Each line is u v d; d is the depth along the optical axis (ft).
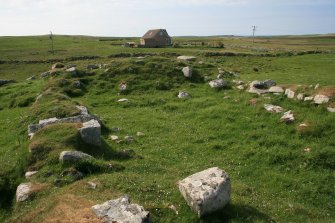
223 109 103.60
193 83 140.46
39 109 102.01
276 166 72.69
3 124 105.19
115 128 93.71
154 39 491.72
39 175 61.87
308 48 474.08
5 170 66.18
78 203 47.98
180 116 104.83
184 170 67.92
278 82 154.10
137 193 52.26
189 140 86.12
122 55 322.55
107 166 64.44
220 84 130.00
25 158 68.64
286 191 63.46
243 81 136.15
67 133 73.41
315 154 74.18
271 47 495.82
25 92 136.98
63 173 61.00
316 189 64.23
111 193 52.03
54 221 43.75
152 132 92.22
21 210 52.95
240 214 47.80
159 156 76.43
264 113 96.43
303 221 51.29
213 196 46.50
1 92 143.43
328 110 90.22
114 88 136.36
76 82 136.15
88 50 390.63
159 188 53.88
